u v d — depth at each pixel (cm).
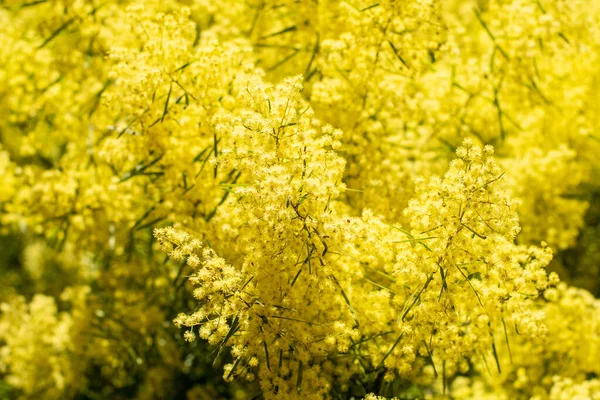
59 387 91
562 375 80
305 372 68
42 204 82
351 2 78
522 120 87
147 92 73
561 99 87
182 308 83
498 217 67
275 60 84
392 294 71
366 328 70
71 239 85
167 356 87
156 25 75
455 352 69
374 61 78
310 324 68
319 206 67
